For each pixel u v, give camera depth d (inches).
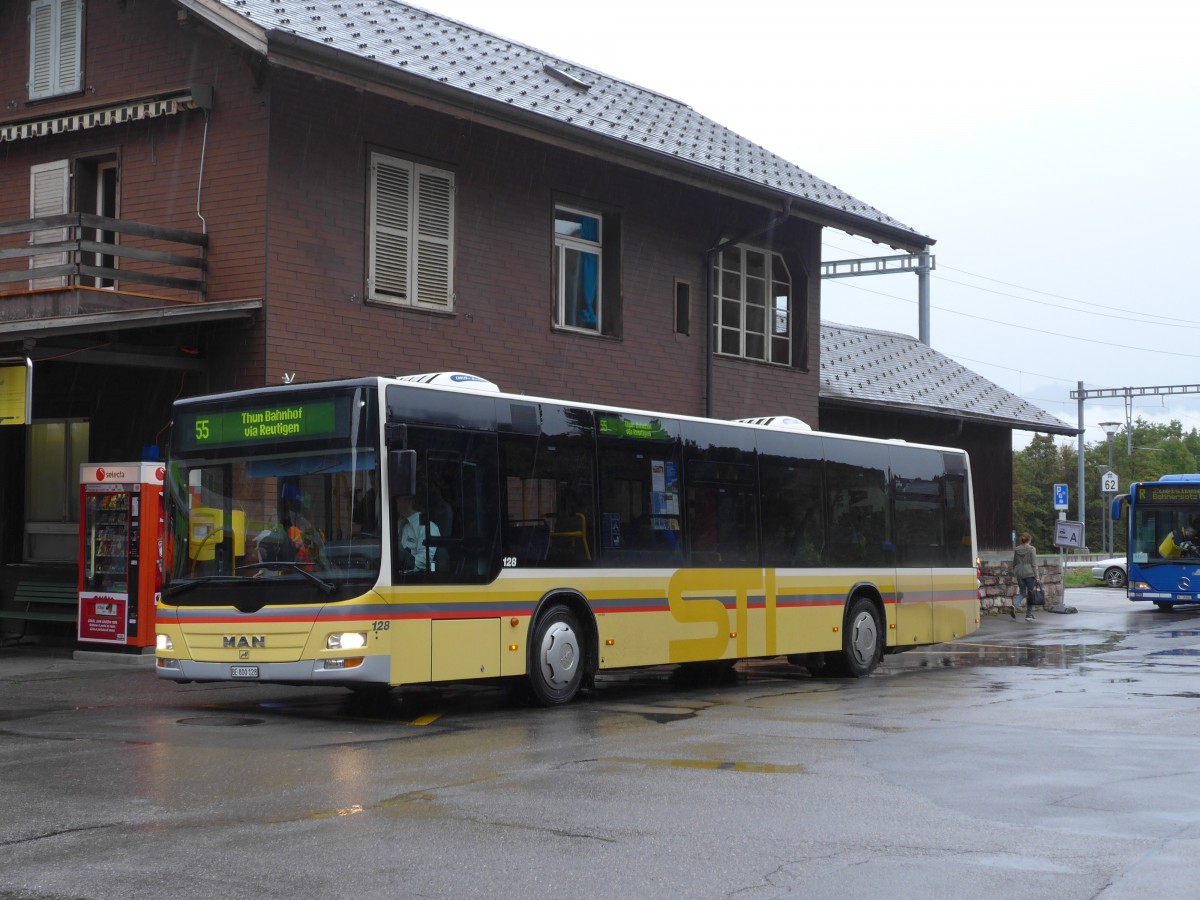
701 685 646.5
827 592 685.3
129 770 372.2
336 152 741.9
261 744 424.8
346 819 305.6
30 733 450.9
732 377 1004.6
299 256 719.7
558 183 873.5
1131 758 392.8
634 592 578.2
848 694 589.0
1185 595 1368.1
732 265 1020.5
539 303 858.1
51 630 776.3
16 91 812.0
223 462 504.1
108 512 690.2
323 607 474.0
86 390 760.3
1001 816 309.9
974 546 807.1
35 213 798.5
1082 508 2425.0
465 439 513.7
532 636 532.4
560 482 552.4
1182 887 247.1
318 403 490.0
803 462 681.6
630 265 924.6
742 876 256.1
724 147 1003.3
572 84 946.1
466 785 348.2
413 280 780.6
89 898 240.5
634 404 923.4
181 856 270.8
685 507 611.2
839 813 313.0
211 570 496.7
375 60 700.0
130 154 761.0
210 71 732.7
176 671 498.3
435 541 497.0
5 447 795.4
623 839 286.2
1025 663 759.7
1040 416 1348.4
